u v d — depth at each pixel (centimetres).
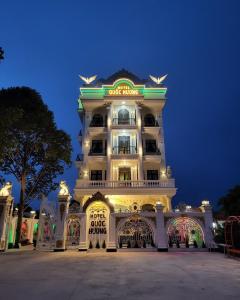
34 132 2645
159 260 1423
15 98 2759
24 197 2659
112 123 3641
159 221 2083
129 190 3188
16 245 2431
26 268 1130
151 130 3597
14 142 2272
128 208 3234
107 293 677
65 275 950
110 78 3919
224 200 2362
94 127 3594
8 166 2625
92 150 3591
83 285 775
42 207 2362
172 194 3195
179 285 773
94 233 2116
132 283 803
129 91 3728
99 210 2164
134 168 3472
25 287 749
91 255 1742
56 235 2083
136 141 3578
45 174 2867
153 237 2075
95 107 3753
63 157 2802
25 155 2656
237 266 1178
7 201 2147
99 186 3219
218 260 1419
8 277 912
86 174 3381
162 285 773
